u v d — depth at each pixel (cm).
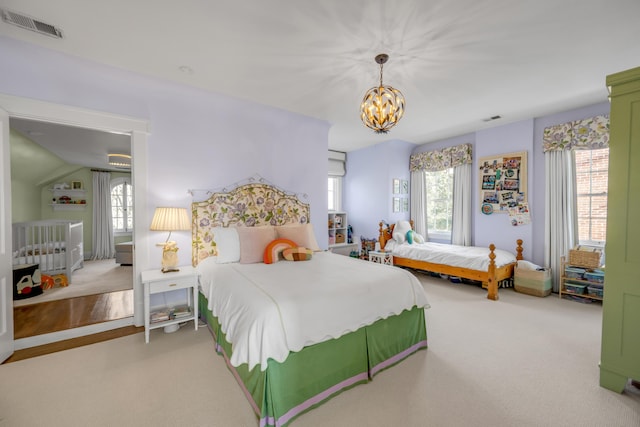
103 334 262
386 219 538
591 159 365
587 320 290
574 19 190
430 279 459
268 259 279
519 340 247
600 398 171
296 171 390
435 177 546
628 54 234
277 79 280
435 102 340
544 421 153
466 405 166
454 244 498
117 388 182
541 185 397
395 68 257
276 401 149
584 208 372
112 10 181
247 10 182
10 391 178
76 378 192
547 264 388
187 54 235
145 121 278
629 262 172
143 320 280
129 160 537
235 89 303
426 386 185
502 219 432
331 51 230
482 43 218
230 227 309
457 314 307
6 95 217
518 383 187
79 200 641
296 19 191
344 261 287
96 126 254
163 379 192
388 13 184
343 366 180
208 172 319
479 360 215
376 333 201
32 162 495
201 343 244
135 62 246
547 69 260
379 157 549
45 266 433
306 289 186
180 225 273
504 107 357
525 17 188
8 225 219
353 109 363
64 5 176
